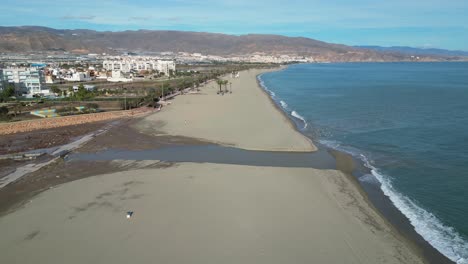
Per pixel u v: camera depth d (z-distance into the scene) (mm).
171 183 31969
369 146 44969
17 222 25125
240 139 48469
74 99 84125
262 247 21594
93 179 33594
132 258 20625
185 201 27969
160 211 26312
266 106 77875
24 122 56375
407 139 47781
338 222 24766
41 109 71938
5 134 52844
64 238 22859
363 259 20594
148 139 49344
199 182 32125
